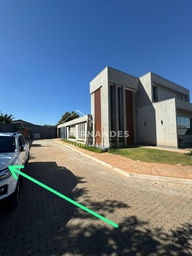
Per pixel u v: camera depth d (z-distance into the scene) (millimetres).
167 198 4277
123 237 2695
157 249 2420
